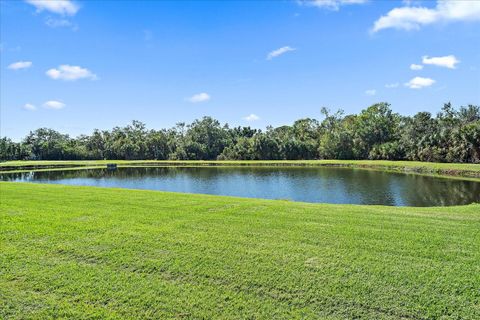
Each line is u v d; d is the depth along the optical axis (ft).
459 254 19.27
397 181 101.60
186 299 14.64
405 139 191.01
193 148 266.57
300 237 22.54
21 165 187.01
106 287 15.60
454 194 76.59
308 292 15.14
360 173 130.93
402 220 27.63
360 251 19.81
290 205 35.55
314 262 18.19
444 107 197.26
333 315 13.50
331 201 70.18
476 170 112.16
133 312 13.69
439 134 170.40
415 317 13.34
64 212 30.42
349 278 16.30
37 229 24.25
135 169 176.45
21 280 16.26
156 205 34.55
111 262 18.31
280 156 238.07
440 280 16.03
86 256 19.15
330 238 22.33
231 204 35.65
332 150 222.89
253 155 241.96
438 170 127.03
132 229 24.45
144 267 17.69
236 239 22.09
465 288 15.29
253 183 103.86
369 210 32.50
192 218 28.14
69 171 166.20
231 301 14.49
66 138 305.73
